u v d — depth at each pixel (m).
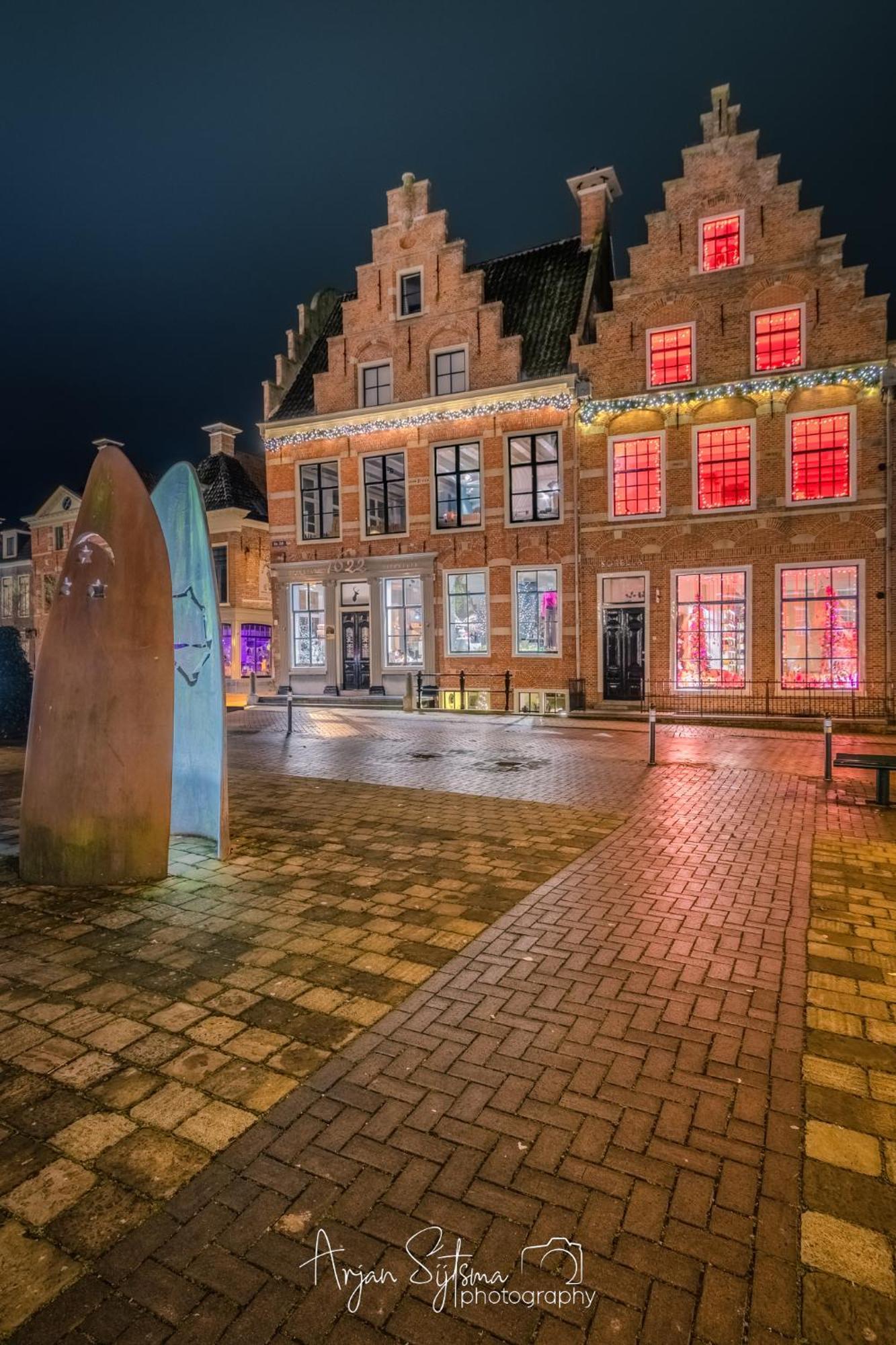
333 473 24.89
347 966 4.86
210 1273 2.53
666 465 19.84
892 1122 3.31
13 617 42.66
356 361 24.16
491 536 22.08
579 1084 3.58
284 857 7.32
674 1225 2.72
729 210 19.19
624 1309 2.40
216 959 4.99
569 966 4.87
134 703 6.49
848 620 18.34
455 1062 3.76
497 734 16.89
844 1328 2.33
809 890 6.35
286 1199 2.85
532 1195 2.87
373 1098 3.46
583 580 20.92
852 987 4.59
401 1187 2.91
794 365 18.70
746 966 4.86
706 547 19.52
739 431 19.27
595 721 19.11
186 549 7.72
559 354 21.67
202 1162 3.04
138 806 6.54
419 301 23.50
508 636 21.95
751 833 8.25
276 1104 3.42
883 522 17.83
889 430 17.70
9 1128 3.25
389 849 7.62
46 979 4.69
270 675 32.38
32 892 6.30
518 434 21.59
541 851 7.52
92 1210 2.79
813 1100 3.46
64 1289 2.46
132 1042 3.95
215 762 7.55
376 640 23.94
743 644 19.34
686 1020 4.19
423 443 22.94
